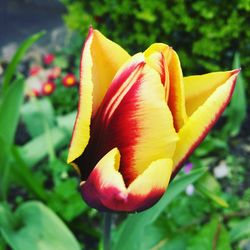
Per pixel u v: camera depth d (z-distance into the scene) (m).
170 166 0.17
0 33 0.90
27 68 0.80
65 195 0.49
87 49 0.18
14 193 0.56
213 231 0.44
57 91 0.69
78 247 0.37
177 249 0.44
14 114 0.40
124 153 0.18
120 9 0.67
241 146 0.63
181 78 0.17
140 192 0.17
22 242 0.37
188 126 0.18
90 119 0.19
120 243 0.29
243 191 0.57
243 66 0.65
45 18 0.94
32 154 0.52
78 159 0.19
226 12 0.63
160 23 0.66
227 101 0.18
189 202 0.49
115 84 0.18
